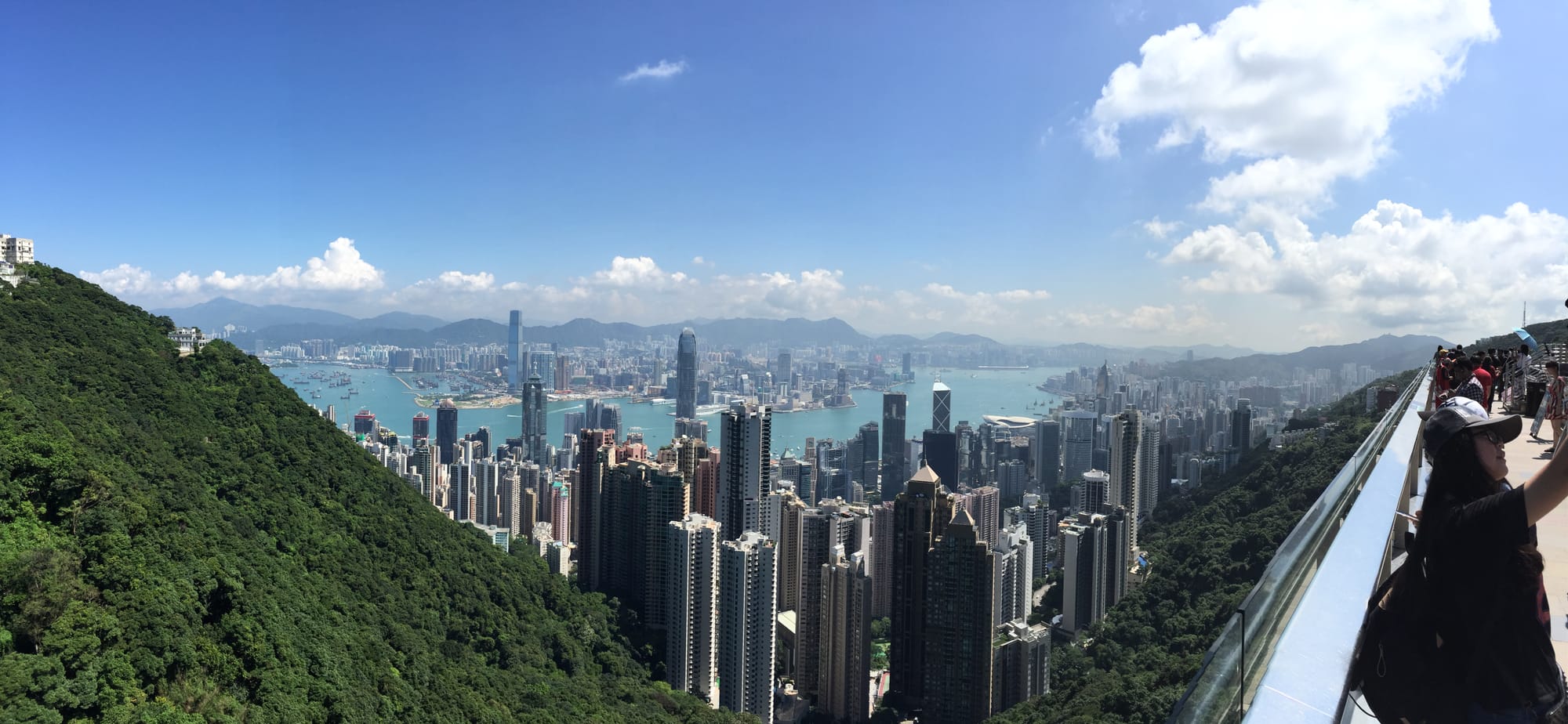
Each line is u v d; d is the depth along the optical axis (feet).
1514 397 56.29
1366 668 10.86
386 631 169.99
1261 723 9.14
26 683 88.07
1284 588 10.84
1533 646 9.95
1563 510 26.23
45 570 103.04
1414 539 11.07
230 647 118.21
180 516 139.03
